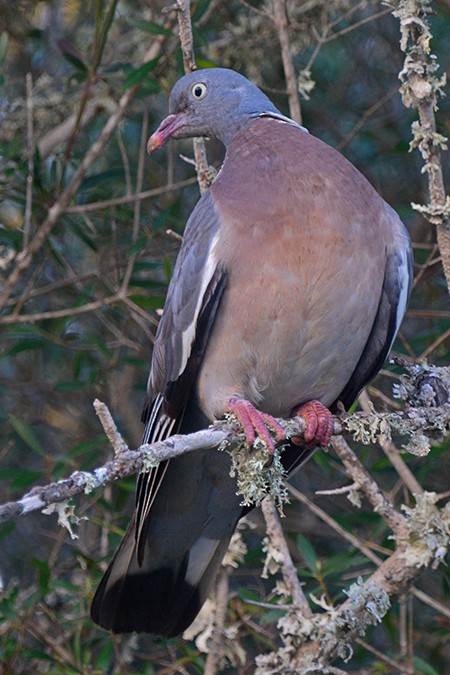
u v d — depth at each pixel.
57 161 11.21
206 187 8.24
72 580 10.59
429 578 10.30
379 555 10.08
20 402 11.67
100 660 8.91
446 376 7.50
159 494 8.21
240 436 6.94
